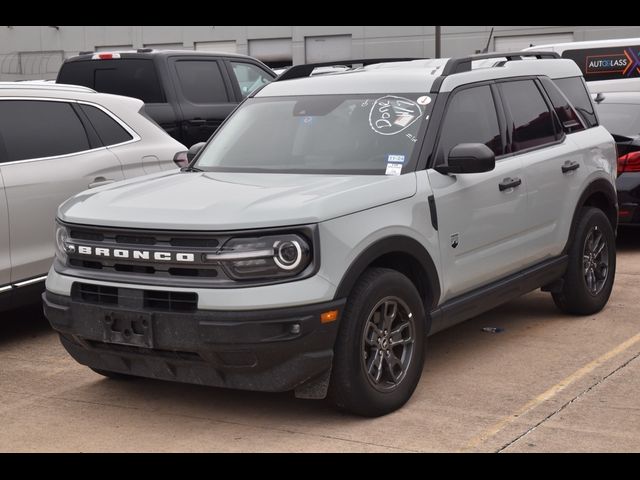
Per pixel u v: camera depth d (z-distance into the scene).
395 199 5.27
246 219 4.78
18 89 6.93
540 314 7.38
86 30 36.94
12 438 5.04
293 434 4.99
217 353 4.76
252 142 6.11
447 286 5.64
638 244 10.52
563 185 6.77
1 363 6.43
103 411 5.44
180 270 4.89
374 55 33.72
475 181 5.86
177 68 10.40
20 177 6.64
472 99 6.14
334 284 4.83
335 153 5.75
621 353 6.28
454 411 5.26
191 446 4.88
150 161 7.54
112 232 5.07
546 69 7.12
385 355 5.18
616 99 10.60
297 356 4.77
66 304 5.17
